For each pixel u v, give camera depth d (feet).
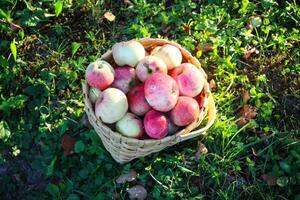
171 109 3.04
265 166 3.58
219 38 4.01
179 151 3.63
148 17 4.19
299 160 3.53
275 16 4.25
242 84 3.91
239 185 3.52
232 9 4.25
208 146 3.64
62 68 3.87
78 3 4.15
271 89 3.92
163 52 3.18
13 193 3.53
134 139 2.95
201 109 3.14
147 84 2.98
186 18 4.18
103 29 4.13
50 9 4.15
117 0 4.26
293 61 4.04
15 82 3.84
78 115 3.71
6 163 3.60
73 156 3.60
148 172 3.52
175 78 3.12
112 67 3.16
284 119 3.79
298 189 3.51
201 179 3.53
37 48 4.01
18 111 3.75
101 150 3.57
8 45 3.98
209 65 3.97
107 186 3.50
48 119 3.72
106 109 2.93
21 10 4.14
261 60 4.03
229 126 3.64
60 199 3.46
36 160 3.60
